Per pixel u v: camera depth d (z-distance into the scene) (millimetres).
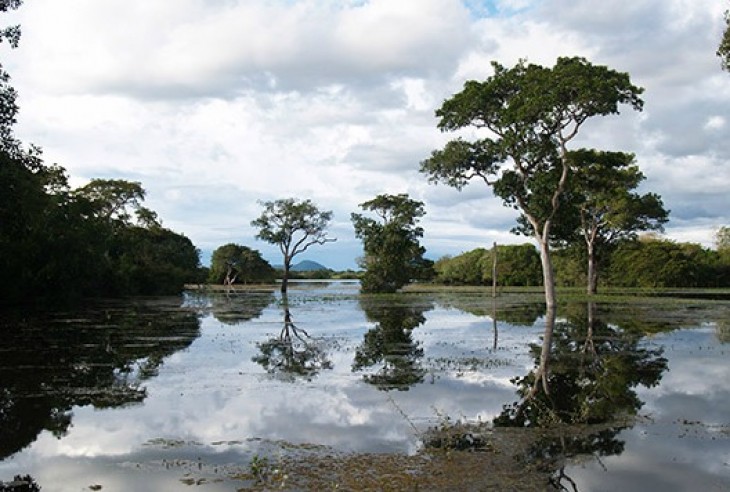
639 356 17016
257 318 30203
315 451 8398
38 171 27125
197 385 13055
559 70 30125
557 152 35375
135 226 64750
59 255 36406
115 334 22812
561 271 79688
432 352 17812
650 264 71250
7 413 10727
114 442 8984
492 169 37875
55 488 7191
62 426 9875
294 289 74000
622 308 36719
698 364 15711
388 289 58094
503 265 84812
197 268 79375
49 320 28719
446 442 8781
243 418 10273
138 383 13320
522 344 19641
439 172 38219
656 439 9000
